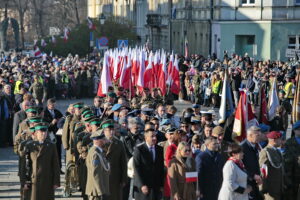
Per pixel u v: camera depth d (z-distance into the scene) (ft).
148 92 93.71
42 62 189.06
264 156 55.26
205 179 53.93
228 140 65.62
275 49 208.03
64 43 269.23
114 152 56.80
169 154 54.34
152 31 304.50
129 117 67.15
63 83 161.68
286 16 205.98
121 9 367.86
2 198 65.92
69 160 68.08
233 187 50.21
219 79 133.28
